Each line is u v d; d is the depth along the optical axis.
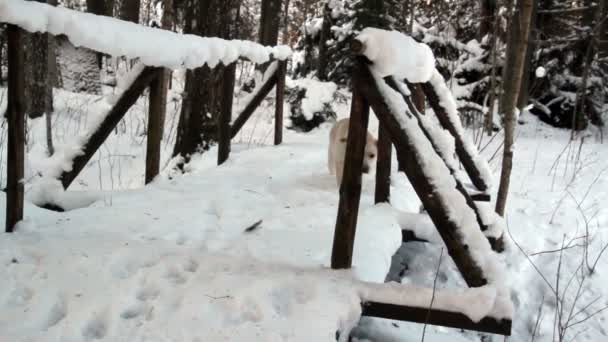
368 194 4.62
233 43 5.00
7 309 2.36
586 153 8.00
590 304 3.89
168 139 8.87
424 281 4.09
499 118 10.92
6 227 3.15
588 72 11.55
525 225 4.81
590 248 4.50
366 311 2.49
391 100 2.53
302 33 15.32
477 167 4.60
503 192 4.45
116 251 2.85
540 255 4.37
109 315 2.34
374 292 2.50
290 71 16.98
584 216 4.71
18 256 2.77
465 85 12.21
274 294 2.46
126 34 3.37
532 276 4.18
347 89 12.44
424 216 3.91
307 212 4.01
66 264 2.69
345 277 2.65
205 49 4.28
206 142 6.98
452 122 4.43
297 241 3.33
